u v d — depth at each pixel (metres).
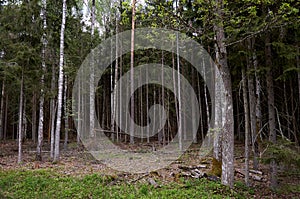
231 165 7.41
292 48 7.18
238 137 18.55
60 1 13.66
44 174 8.64
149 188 7.46
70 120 22.50
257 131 9.48
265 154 7.29
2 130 24.84
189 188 7.48
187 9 8.93
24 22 11.59
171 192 7.09
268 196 7.24
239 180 8.48
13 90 15.40
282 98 13.20
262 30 6.95
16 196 6.94
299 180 7.95
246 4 7.04
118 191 7.21
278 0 6.89
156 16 7.39
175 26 7.68
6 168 9.84
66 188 7.36
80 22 17.80
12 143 20.11
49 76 13.75
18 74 11.58
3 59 12.09
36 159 11.89
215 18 7.20
